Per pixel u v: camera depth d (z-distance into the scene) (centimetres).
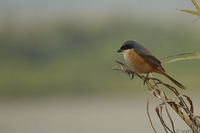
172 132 330
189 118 335
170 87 354
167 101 338
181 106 339
